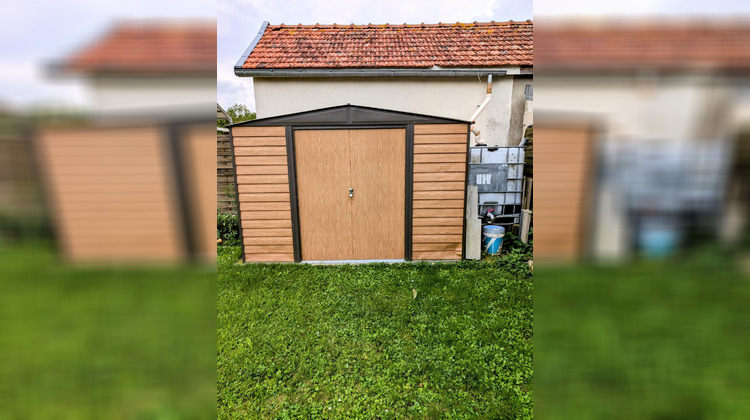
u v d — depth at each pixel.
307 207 4.65
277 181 4.57
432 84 5.64
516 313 3.14
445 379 2.29
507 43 6.04
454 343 2.69
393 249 4.75
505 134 5.79
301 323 3.03
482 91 5.67
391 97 5.65
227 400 2.16
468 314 3.14
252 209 4.63
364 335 2.83
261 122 4.43
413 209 4.63
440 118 4.40
